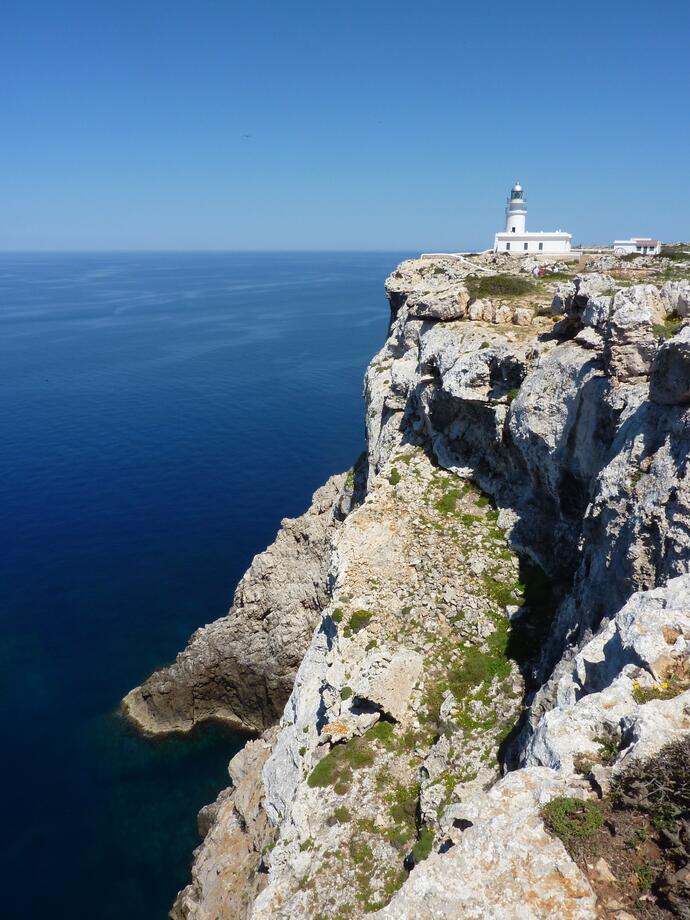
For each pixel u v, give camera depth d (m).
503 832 9.53
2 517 66.19
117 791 35.53
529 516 26.86
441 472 31.98
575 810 9.60
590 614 17.02
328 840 20.19
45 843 32.25
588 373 21.84
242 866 25.84
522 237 80.25
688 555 13.34
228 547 59.97
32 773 36.31
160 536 62.12
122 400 110.81
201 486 74.00
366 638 25.92
